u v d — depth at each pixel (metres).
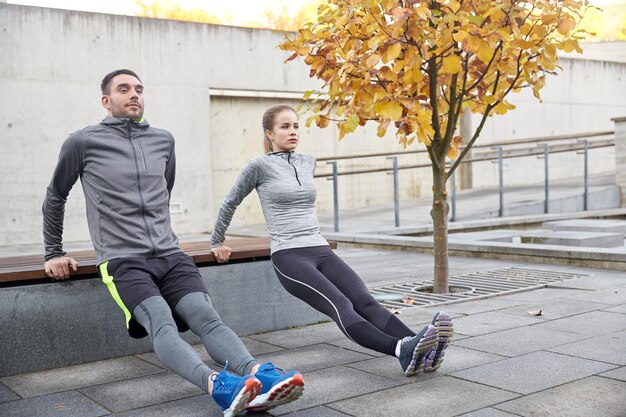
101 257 3.24
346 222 12.41
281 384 2.61
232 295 4.36
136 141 3.41
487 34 4.73
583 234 8.45
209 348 3.00
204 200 13.52
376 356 3.78
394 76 4.88
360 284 3.54
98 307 3.85
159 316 3.00
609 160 19.83
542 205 13.10
